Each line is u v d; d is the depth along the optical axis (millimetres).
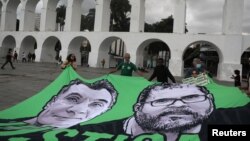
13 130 5766
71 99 7734
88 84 8234
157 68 10172
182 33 33594
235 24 31312
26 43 47844
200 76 9305
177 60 33562
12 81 16922
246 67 41594
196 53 56969
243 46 31078
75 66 11422
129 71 10523
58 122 6535
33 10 47938
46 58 45281
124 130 5816
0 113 7141
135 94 7426
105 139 5379
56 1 45281
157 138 5348
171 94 7070
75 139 5352
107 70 33594
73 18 42094
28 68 28359
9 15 49844
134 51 36219
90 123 6223
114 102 7316
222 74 31344
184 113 6133
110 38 38844
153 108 6594
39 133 5574
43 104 7652
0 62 35062
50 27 45125
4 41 49500
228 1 31766
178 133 5484
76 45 43062
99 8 39406
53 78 20359
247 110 5953
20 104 7609
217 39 31844
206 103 6434
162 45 64938
